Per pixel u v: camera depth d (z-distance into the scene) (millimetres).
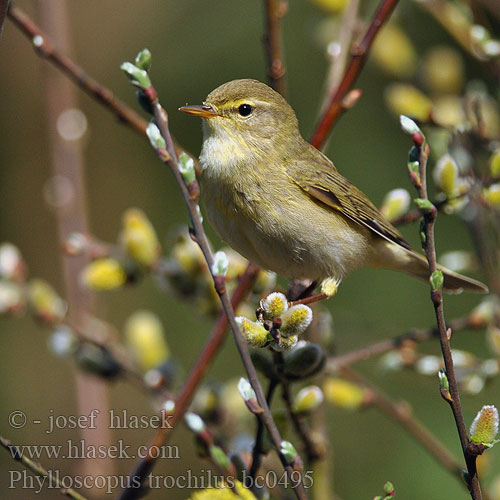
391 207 8609
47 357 14859
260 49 14695
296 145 8289
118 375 8289
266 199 7836
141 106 5590
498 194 7613
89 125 16062
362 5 10969
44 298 8312
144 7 15828
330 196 8055
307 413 6641
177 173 5430
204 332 14578
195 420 6676
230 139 8016
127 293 15031
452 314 13031
